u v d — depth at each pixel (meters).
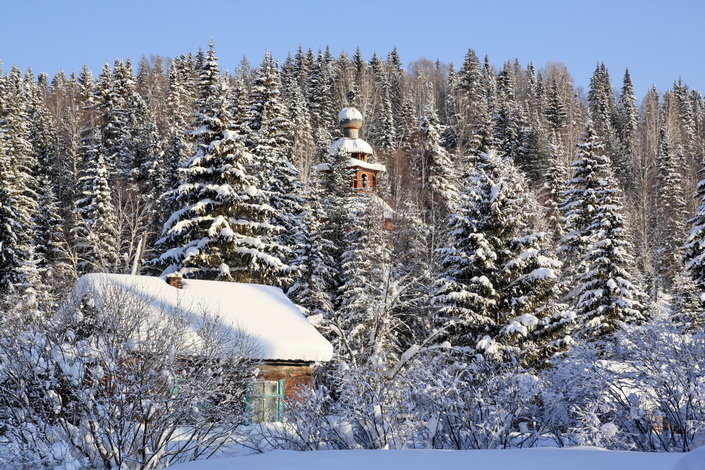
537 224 44.53
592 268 37.00
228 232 33.81
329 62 132.25
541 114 120.38
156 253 47.09
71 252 46.31
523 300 29.23
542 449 9.12
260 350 21.91
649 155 104.75
